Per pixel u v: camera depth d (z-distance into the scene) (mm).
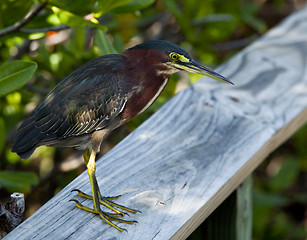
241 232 6883
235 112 7164
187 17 11086
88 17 7434
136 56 6402
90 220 5375
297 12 10445
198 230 6367
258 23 12461
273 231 11914
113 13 7832
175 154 6340
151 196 5652
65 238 5113
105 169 6082
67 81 6367
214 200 5781
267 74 8164
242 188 6672
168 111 7129
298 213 13469
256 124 6949
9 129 10633
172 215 5398
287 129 7211
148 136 6641
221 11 12508
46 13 8102
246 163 6270
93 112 6238
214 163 6188
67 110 6195
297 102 7500
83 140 6504
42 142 6250
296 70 8312
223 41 14648
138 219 5352
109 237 5164
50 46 11250
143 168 6090
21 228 5180
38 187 10969
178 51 6398
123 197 5641
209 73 6457
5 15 7801
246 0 14312
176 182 5863
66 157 12000
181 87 11422
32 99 10977
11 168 11977
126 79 6316
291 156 13328
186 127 6840
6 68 6484
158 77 6504
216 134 6719
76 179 6094
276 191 11953
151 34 13125
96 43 7723
